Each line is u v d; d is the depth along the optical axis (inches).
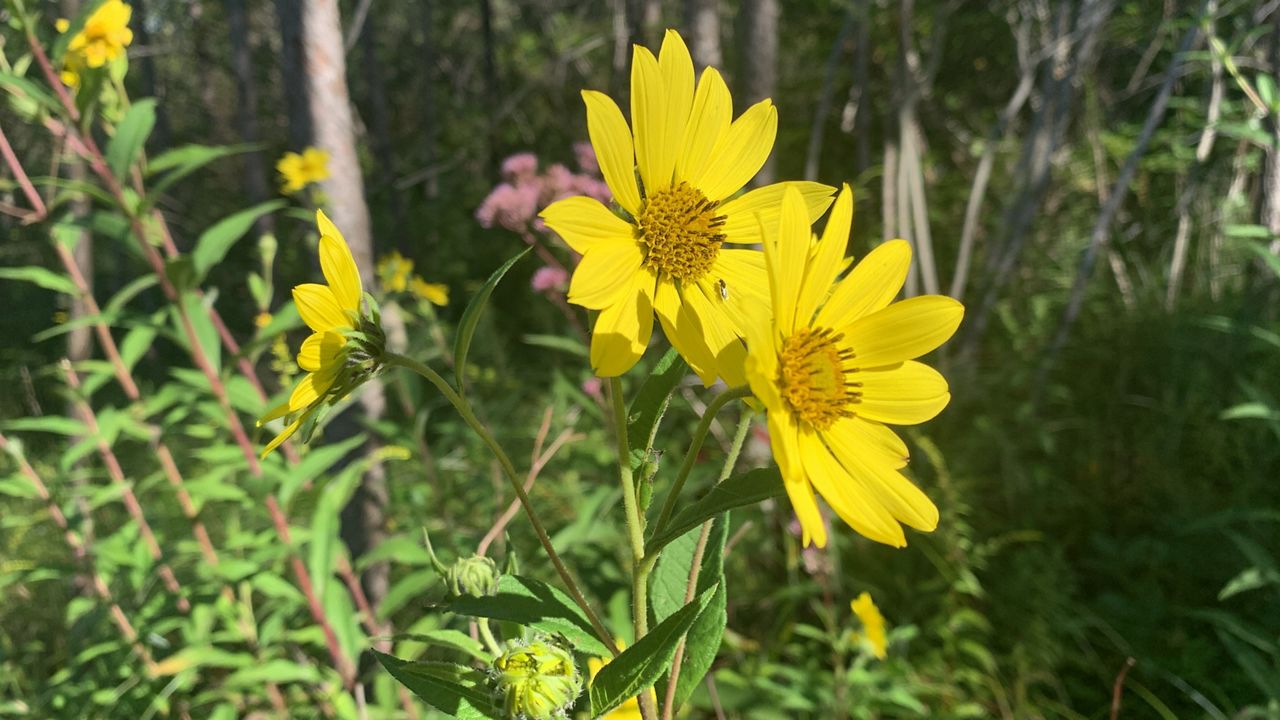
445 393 34.6
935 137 284.7
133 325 87.0
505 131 428.5
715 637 37.4
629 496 33.6
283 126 510.9
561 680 35.8
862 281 38.5
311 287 35.0
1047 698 120.8
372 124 519.2
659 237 36.8
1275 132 114.9
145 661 98.1
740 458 136.2
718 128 39.6
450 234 394.9
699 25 150.6
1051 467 155.5
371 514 112.0
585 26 419.5
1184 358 163.0
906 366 37.6
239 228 85.5
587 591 109.0
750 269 39.3
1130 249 228.5
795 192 34.2
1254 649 113.9
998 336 191.0
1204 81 199.3
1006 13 241.8
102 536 137.9
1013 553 137.4
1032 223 214.1
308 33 104.6
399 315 126.0
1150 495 145.2
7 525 111.7
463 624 78.4
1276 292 150.0
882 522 34.0
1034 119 188.4
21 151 159.9
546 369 221.8
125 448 159.9
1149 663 116.0
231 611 96.9
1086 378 170.6
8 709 96.3
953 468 149.5
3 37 85.3
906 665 114.6
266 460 95.0
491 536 66.1
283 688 105.6
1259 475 129.4
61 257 94.5
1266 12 157.2
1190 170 210.4
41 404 245.1
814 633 111.5
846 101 273.9
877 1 212.8
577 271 34.5
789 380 34.8
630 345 34.5
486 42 429.1
